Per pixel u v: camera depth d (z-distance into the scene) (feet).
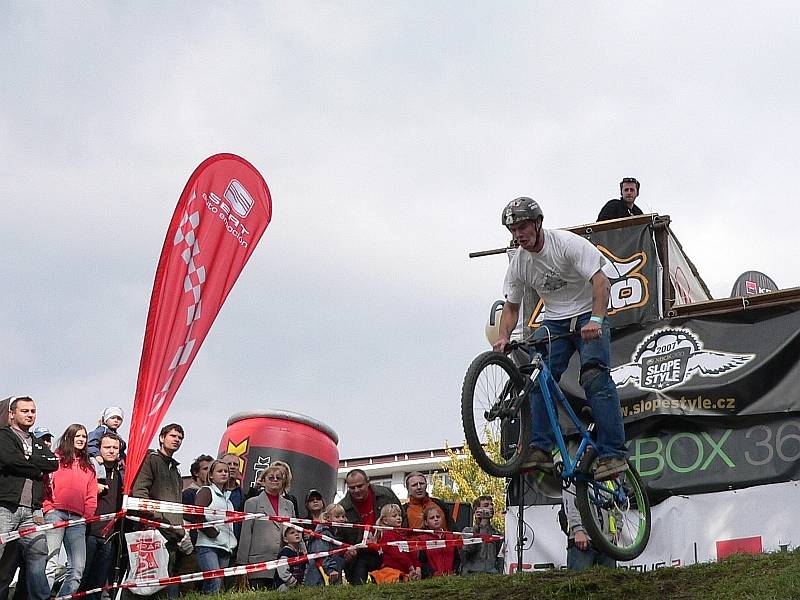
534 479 34.47
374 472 112.16
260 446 40.93
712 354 33.45
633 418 33.78
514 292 24.71
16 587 29.40
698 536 32.04
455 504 35.04
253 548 32.12
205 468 34.40
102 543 30.25
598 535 23.54
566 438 33.40
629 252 35.55
